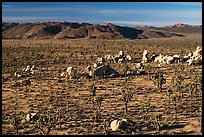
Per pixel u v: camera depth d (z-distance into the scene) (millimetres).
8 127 60094
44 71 131500
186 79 105812
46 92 91750
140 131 56562
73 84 103938
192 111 68688
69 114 68500
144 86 98000
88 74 116938
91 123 62125
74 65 151250
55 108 73938
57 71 130875
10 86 100000
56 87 98875
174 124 60062
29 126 60875
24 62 160875
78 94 88750
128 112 69125
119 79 111625
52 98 83750
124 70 122562
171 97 78875
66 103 78562
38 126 57344
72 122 62812
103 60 161625
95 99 71125
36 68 140125
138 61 161250
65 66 147250
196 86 85750
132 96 82125
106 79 112125
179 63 144125
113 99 81625
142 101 78625
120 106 74375
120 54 165625
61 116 66812
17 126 58156
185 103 75188
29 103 78938
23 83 94938
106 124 58844
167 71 123688
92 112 70125
